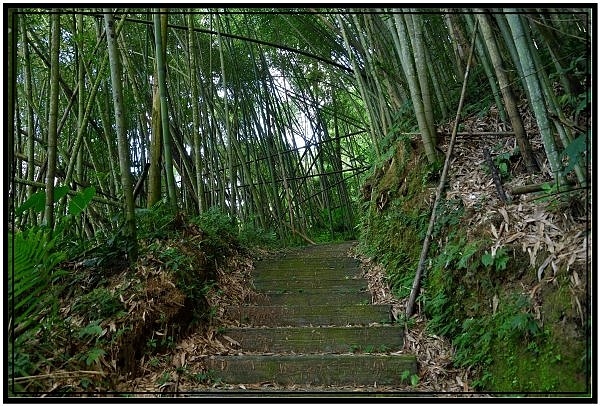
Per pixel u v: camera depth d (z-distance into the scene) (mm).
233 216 6180
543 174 3086
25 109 5820
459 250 2891
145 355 2674
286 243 7473
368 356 2725
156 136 4109
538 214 2553
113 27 3227
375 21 5176
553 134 2656
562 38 3014
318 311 3398
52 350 2320
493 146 3719
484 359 2371
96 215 4859
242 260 4789
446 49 4926
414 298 3238
